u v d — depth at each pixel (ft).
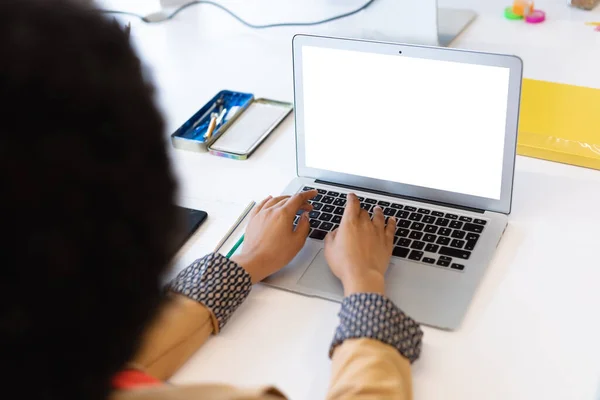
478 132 3.02
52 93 1.16
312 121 3.36
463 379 2.43
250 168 3.68
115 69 1.27
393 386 2.18
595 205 3.23
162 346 2.46
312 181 3.47
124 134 1.25
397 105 3.14
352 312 2.40
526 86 3.94
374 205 3.24
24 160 1.14
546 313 2.67
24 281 1.16
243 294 2.72
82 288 1.22
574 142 3.54
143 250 1.31
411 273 2.85
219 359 2.59
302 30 4.99
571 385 2.39
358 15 5.07
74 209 1.18
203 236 3.22
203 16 5.33
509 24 4.79
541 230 3.10
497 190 3.09
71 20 1.25
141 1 5.59
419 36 4.51
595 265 2.89
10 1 1.21
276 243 2.88
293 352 2.59
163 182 1.35
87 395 1.29
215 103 4.19
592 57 4.31
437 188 3.21
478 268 2.86
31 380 1.22
